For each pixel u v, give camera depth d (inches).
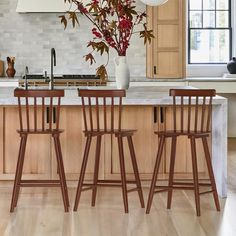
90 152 219.6
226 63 377.1
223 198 204.4
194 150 184.1
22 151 187.8
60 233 158.7
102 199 201.3
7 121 217.9
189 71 375.2
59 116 205.2
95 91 186.7
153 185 184.7
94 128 218.2
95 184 190.2
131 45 345.4
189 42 382.6
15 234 157.6
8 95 217.9
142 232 159.8
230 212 182.9
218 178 210.2
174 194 209.3
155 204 193.9
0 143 218.2
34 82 316.5
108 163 219.6
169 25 333.7
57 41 347.3
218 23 382.6
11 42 346.3
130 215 179.0
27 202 196.2
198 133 185.2
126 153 220.7
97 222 170.6
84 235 156.9
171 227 164.9
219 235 156.5
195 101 205.0
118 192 213.3
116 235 156.9
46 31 346.3
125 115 218.8
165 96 213.2
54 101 205.0
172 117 219.6
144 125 219.5
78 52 347.6
